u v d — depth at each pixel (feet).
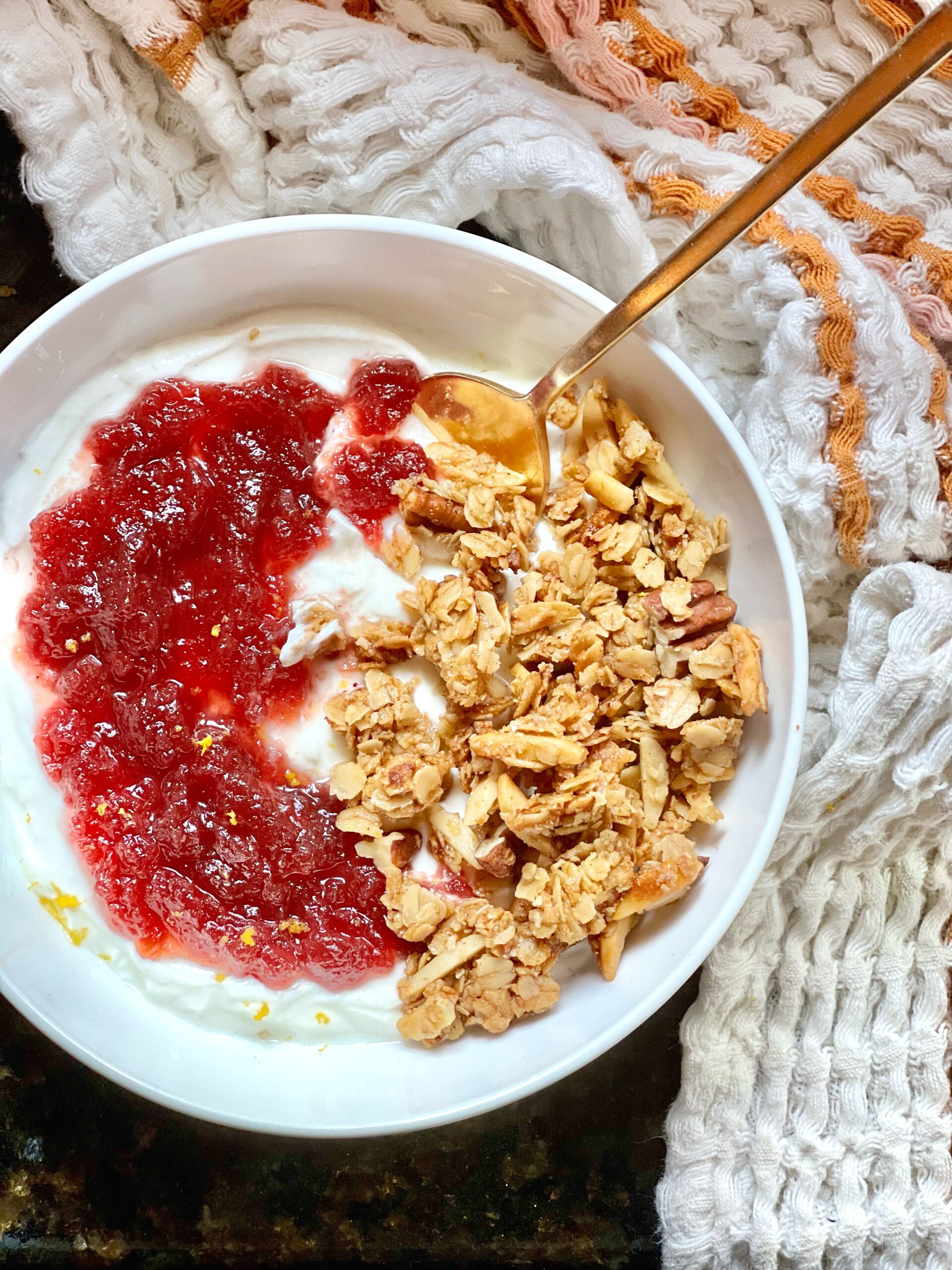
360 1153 0.77
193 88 0.70
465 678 0.68
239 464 0.71
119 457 0.70
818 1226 0.72
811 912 0.74
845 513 0.71
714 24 0.72
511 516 0.71
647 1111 0.77
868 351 0.70
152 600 0.69
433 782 0.68
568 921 0.66
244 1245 0.76
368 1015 0.69
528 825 0.66
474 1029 0.69
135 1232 0.75
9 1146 0.75
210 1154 0.76
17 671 0.70
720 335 0.77
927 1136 0.73
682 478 0.71
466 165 0.71
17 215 0.75
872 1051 0.74
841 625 0.77
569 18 0.71
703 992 0.73
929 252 0.72
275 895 0.68
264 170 0.74
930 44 0.50
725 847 0.69
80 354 0.68
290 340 0.72
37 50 0.68
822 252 0.70
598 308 0.66
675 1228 0.73
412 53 0.70
